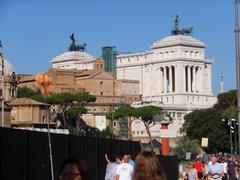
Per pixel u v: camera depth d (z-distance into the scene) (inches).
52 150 1269.7
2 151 984.3
